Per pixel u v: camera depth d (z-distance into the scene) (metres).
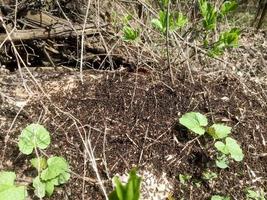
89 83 0.44
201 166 0.39
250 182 0.39
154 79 0.46
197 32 0.53
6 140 0.38
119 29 0.51
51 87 0.43
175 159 0.39
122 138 0.39
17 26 0.49
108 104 0.42
